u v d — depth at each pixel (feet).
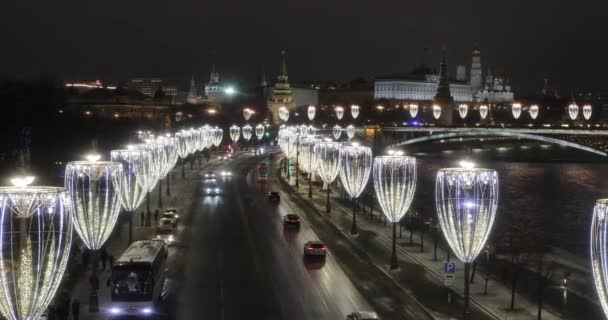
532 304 263.29
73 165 217.77
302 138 643.45
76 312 219.61
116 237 354.54
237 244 346.54
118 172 220.84
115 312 220.84
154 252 237.25
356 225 412.98
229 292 258.78
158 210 420.77
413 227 407.23
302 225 406.62
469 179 207.31
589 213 571.28
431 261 320.29
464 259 213.25
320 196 547.49
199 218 425.28
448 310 242.58
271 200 509.35
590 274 339.36
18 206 152.46
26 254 152.35
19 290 152.97
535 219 530.27
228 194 549.54
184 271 289.74
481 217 207.92
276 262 308.60
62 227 157.89
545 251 385.91
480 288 277.64
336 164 453.99
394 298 255.29
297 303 245.65
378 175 291.99
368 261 315.99
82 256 288.30
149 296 221.25
